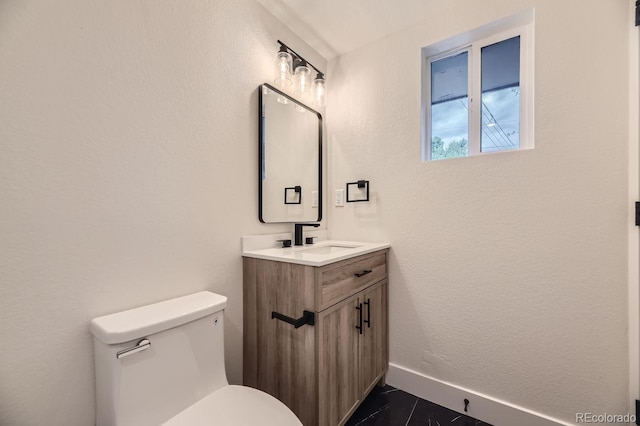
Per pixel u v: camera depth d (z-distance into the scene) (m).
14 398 0.77
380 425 1.36
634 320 1.08
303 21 1.61
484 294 1.41
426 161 1.60
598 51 1.16
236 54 1.37
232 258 1.35
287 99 1.65
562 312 1.23
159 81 1.08
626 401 1.11
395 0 1.46
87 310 0.90
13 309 0.77
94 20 0.90
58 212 0.84
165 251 1.10
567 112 1.22
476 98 1.54
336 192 1.95
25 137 0.78
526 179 1.31
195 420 0.84
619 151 1.12
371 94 1.80
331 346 1.19
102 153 0.93
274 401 0.93
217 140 1.29
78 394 0.88
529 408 1.30
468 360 1.45
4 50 0.74
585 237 1.19
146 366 0.85
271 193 1.55
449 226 1.51
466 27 1.46
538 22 1.28
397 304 1.67
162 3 1.09
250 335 1.36
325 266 1.15
